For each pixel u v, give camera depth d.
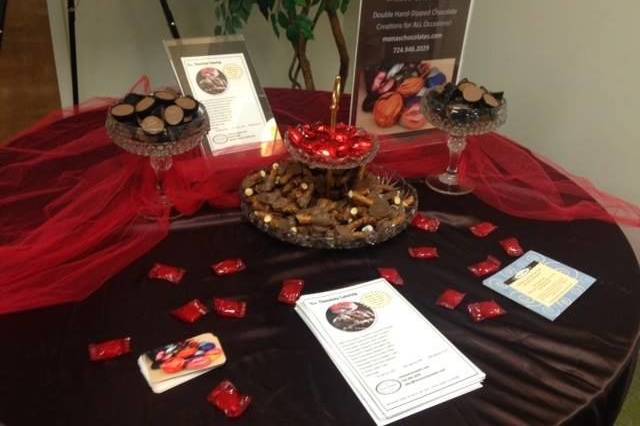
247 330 0.71
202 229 0.91
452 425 0.60
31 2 1.77
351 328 0.71
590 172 1.61
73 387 0.61
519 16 1.66
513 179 1.12
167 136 0.86
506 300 0.79
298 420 0.59
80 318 0.71
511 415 0.61
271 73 2.27
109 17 1.90
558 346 0.71
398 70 1.09
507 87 1.77
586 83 1.54
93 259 0.81
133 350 0.67
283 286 0.79
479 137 1.26
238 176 1.02
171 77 2.08
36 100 1.91
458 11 1.08
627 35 1.41
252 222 0.90
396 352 0.68
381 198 0.92
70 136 1.15
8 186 0.96
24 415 0.58
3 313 0.71
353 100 1.09
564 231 0.97
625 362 0.70
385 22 1.03
